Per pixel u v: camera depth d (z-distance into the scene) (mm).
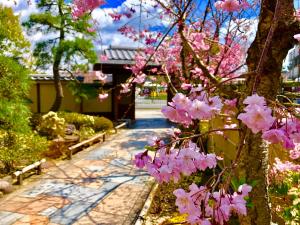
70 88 14898
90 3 2807
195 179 5723
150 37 5648
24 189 6324
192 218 1314
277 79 2188
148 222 4879
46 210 5312
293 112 1384
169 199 5613
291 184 3617
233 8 2318
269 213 2350
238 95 2498
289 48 2152
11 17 8562
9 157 6957
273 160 3865
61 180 6949
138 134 13055
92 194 6098
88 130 12547
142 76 5508
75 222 4891
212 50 5488
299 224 3133
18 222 4852
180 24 2840
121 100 16875
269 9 2137
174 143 1674
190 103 1438
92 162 8578
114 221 4934
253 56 2229
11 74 7000
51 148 9312
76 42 13234
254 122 1144
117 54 16250
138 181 6910
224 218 1240
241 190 1372
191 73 5695
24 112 7414
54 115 10969
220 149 7402
